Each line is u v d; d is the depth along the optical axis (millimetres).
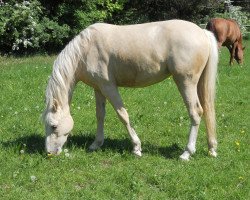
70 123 6820
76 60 6797
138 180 6160
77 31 20734
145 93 11367
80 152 7152
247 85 12906
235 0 31266
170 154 7254
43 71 13844
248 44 25484
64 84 6746
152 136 8148
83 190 5875
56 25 19938
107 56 6707
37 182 6086
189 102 6707
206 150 7320
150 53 6594
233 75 14359
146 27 6723
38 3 19375
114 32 6734
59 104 6730
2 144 7457
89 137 7930
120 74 6793
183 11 26469
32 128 8359
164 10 26031
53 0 20359
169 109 10039
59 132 6750
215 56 6742
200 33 6641
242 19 29062
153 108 10055
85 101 10445
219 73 14430
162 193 5875
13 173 6289
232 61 16922
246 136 8297
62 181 6156
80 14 20281
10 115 9117
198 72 6652
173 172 6418
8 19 18594
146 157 7031
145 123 8906
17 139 7746
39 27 19219
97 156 7016
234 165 6781
